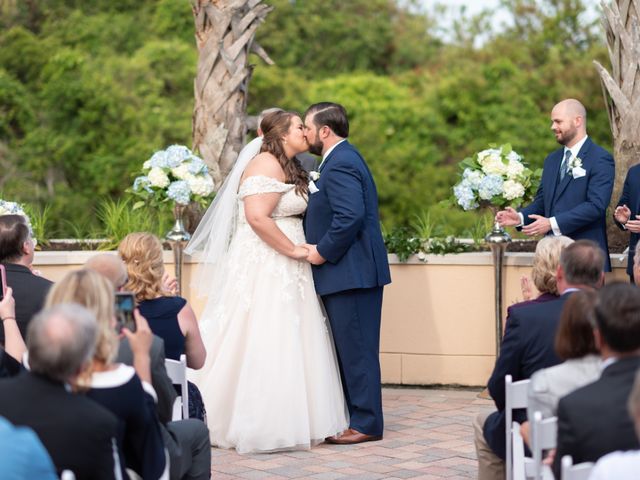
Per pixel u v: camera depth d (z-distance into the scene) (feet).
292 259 17.31
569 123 18.99
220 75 23.56
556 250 12.45
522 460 11.25
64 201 52.29
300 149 17.49
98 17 59.57
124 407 9.66
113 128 53.98
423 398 20.90
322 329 17.49
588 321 10.14
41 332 8.84
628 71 21.67
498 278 20.51
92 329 8.99
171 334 13.99
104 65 55.77
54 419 8.82
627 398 8.70
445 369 21.66
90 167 52.90
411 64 63.36
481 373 21.48
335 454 16.67
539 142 54.49
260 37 60.80
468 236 24.66
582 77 55.72
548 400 10.29
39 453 7.95
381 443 17.34
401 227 22.15
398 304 21.81
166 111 54.39
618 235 22.25
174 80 55.98
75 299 9.79
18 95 54.19
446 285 21.56
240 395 16.96
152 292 14.06
